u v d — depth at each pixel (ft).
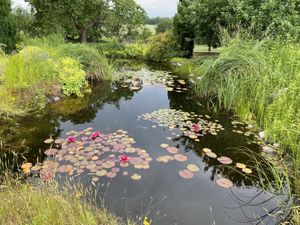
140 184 8.95
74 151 10.81
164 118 15.33
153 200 8.20
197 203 8.18
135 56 49.01
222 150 11.66
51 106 16.84
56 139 12.01
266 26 21.57
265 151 11.52
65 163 9.95
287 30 20.07
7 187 7.84
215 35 30.68
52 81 18.79
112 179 9.13
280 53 16.99
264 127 13.55
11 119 13.91
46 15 42.73
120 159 10.19
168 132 13.29
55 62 21.08
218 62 18.28
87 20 46.16
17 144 11.44
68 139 11.50
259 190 8.93
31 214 6.71
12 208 6.87
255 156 11.14
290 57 15.30
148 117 15.48
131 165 10.00
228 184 9.18
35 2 42.50
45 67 18.33
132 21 49.73
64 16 44.65
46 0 41.96
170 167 10.09
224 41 21.47
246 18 22.30
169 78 27.58
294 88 12.43
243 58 17.29
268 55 17.51
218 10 27.68
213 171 9.98
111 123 14.37
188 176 9.53
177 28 40.16
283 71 15.47
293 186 9.00
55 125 13.80
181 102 19.02
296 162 9.63
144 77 27.91
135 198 8.23
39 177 9.04
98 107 17.42
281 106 12.42
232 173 9.91
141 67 36.06
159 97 20.33
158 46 42.96
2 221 6.42
